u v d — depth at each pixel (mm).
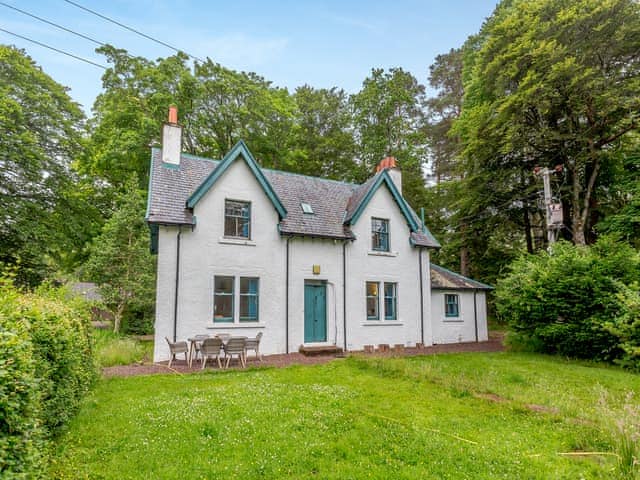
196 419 6207
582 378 10305
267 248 14836
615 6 18703
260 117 27781
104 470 4594
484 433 6012
